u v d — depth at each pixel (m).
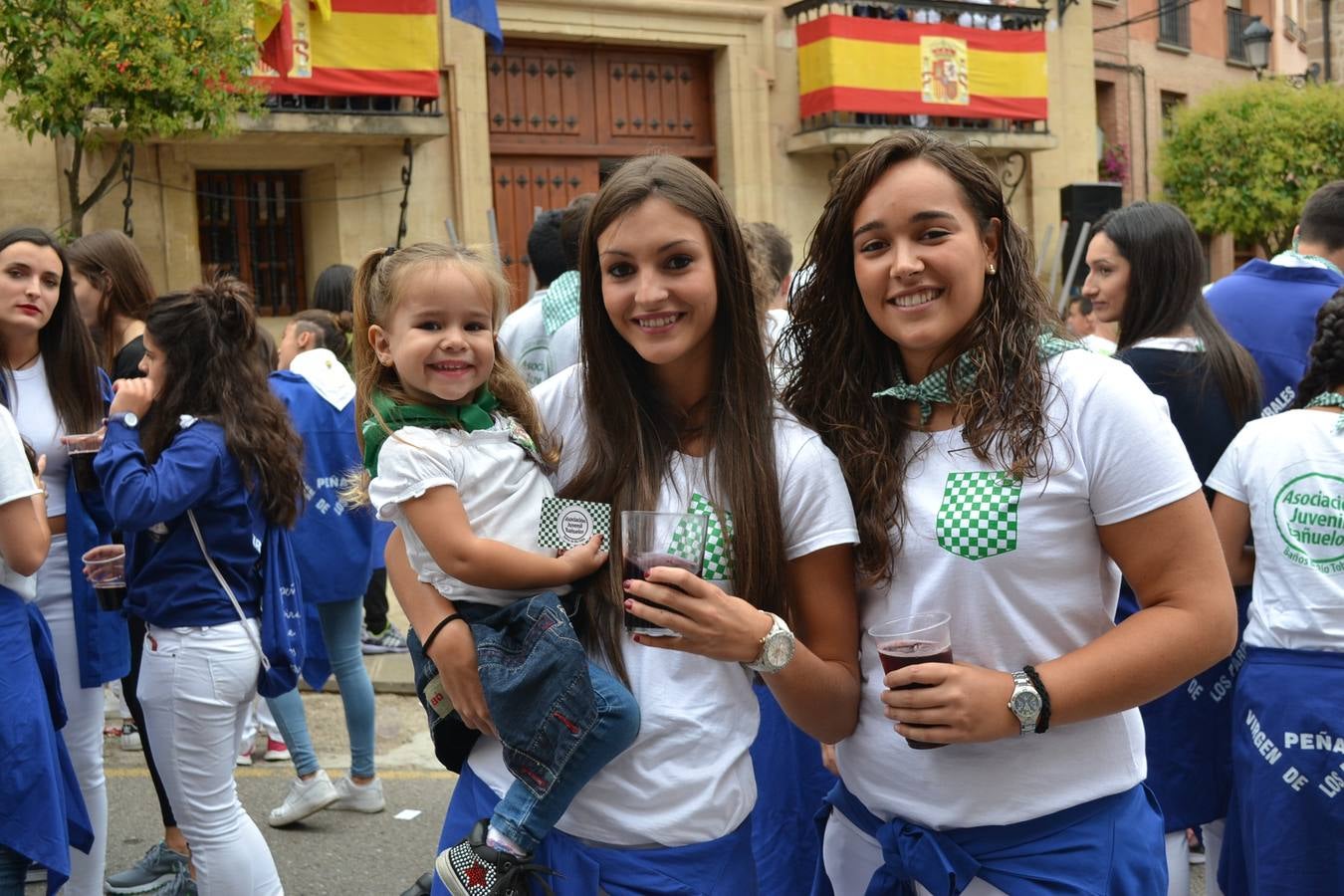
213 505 3.48
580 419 2.28
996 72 14.71
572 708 1.99
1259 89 18.33
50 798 3.14
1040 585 2.01
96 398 3.84
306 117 10.78
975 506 2.02
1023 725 1.92
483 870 2.02
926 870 2.05
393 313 2.22
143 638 3.89
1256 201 18.02
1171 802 3.24
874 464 2.11
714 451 2.12
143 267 4.87
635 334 2.07
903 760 2.10
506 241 13.02
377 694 6.57
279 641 3.60
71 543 3.69
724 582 2.09
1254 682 2.97
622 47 13.49
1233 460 3.09
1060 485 1.99
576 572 2.12
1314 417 2.97
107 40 8.23
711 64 13.95
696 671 2.08
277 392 4.71
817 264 2.21
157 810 5.01
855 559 2.14
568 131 13.29
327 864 4.50
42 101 8.17
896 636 1.95
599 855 2.05
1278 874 2.89
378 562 5.07
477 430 2.20
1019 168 15.93
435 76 11.38
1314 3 27.03
